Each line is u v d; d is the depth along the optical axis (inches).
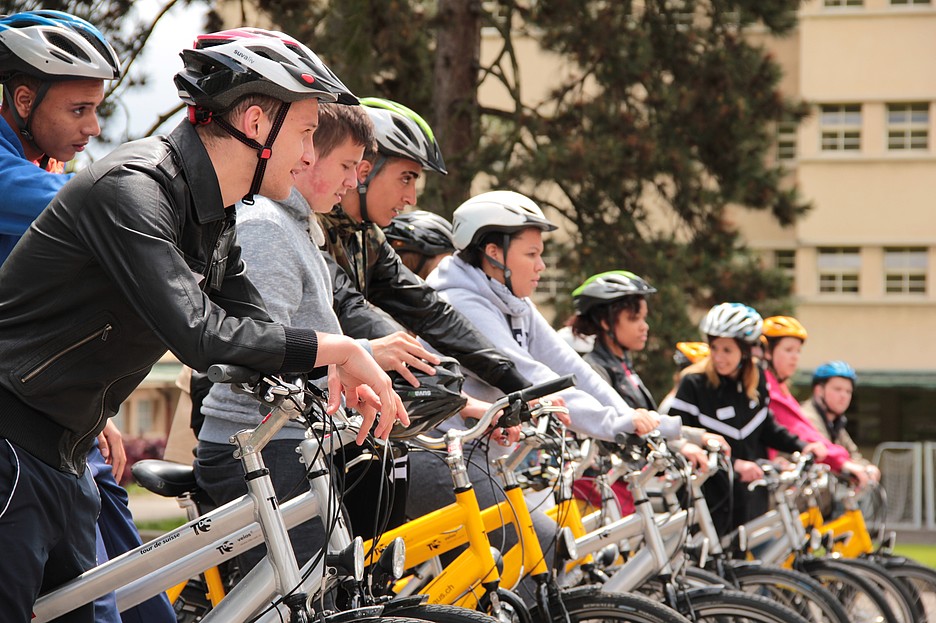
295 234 224.2
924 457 1171.3
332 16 896.9
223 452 226.5
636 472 290.4
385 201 280.8
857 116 1737.2
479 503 274.4
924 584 433.4
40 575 173.9
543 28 960.3
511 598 236.7
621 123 919.7
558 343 324.2
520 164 881.5
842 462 458.3
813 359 1745.8
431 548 237.6
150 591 193.9
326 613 182.5
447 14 914.7
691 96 943.7
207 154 169.8
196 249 170.7
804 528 442.3
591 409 291.7
